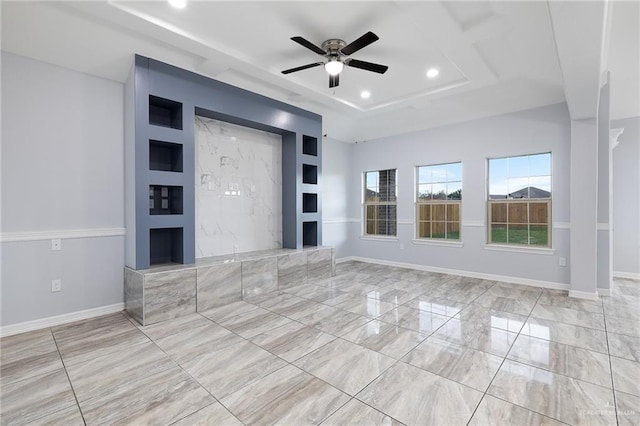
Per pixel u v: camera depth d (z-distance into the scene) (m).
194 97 3.83
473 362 2.44
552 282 4.61
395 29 2.99
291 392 2.06
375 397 2.00
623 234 5.36
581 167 4.12
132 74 3.42
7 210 2.95
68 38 2.95
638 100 4.71
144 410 1.89
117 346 2.73
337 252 6.89
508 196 5.11
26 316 3.04
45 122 3.16
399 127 6.10
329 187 6.70
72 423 1.78
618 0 2.62
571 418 1.79
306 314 3.54
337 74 3.26
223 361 2.47
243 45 3.29
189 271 3.56
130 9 2.64
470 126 5.41
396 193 6.48
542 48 3.27
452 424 1.75
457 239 5.67
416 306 3.81
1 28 2.71
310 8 2.68
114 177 3.60
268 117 4.71
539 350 2.63
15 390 2.09
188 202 3.80
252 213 4.98
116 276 3.61
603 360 2.45
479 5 2.58
